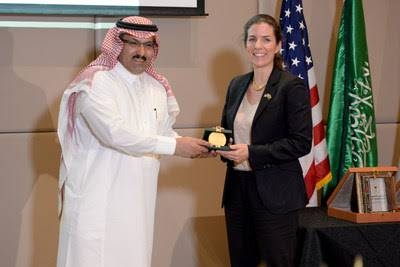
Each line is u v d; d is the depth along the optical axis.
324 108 3.94
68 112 2.74
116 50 2.73
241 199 2.96
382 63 4.01
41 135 3.54
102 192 2.68
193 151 2.77
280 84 2.85
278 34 2.93
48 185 3.57
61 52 3.53
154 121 2.80
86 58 3.56
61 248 2.75
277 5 3.80
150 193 2.81
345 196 3.34
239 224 2.99
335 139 3.76
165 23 3.66
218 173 3.79
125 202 2.70
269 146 2.81
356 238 3.14
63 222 2.74
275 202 2.83
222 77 3.76
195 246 3.80
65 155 2.75
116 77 2.74
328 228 3.12
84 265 2.65
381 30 4.00
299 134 2.81
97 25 3.56
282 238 2.86
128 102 2.73
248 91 2.98
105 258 2.67
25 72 3.50
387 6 3.99
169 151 2.75
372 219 3.20
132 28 2.69
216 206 3.81
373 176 3.27
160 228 3.75
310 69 3.65
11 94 3.49
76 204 2.68
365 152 3.70
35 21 3.48
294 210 2.86
